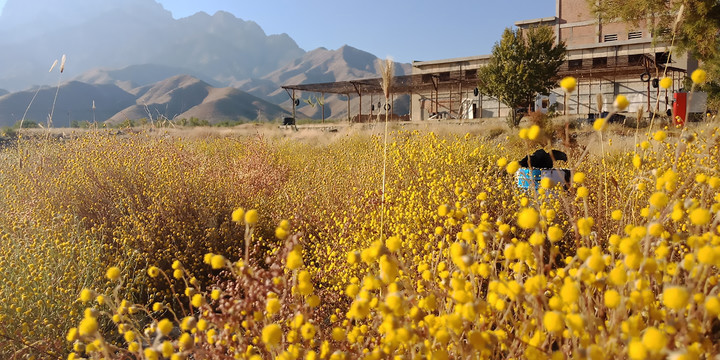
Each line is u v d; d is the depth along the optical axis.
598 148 7.29
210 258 1.65
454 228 3.06
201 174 5.67
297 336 1.57
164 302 3.68
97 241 4.11
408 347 1.61
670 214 1.57
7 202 4.92
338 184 5.85
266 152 8.94
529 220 1.34
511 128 17.34
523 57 23.06
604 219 2.98
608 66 31.31
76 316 2.92
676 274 1.37
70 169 5.77
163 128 10.14
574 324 1.16
